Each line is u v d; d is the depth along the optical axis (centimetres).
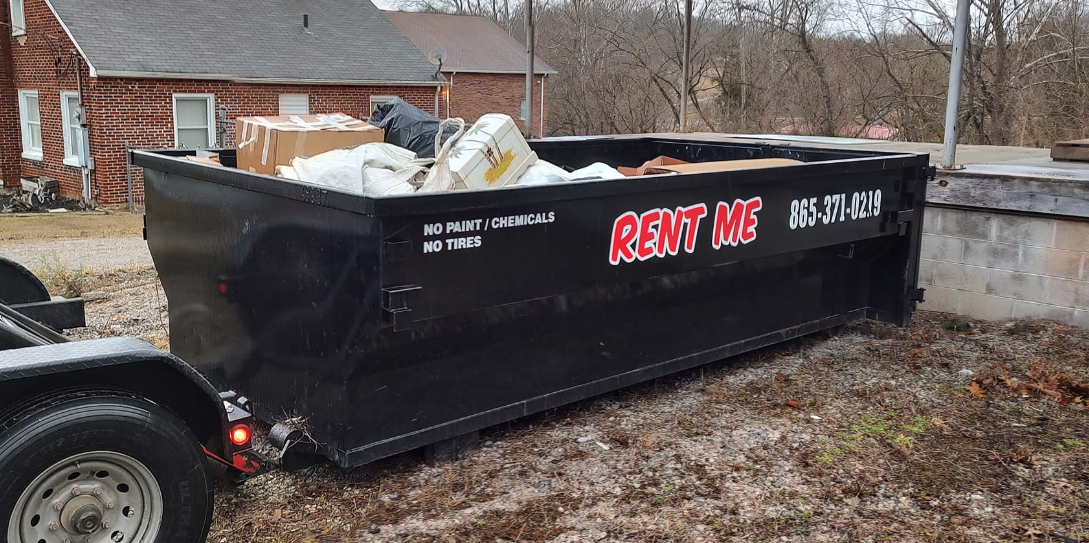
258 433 416
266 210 359
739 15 2753
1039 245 616
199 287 418
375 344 332
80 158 1997
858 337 602
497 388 387
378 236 311
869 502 357
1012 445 418
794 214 491
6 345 292
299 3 2520
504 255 358
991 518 344
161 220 438
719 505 352
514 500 355
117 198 1992
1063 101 1895
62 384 273
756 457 400
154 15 2159
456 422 375
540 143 658
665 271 428
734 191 452
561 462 392
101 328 605
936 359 552
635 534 328
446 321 354
